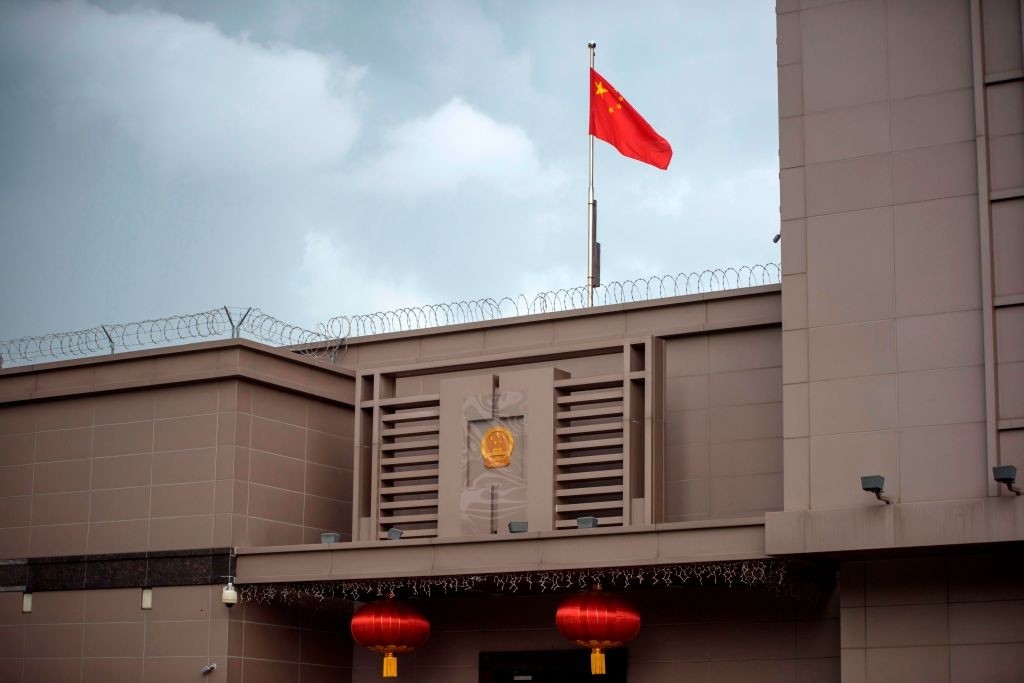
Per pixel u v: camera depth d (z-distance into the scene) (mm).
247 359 32781
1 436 35219
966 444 25688
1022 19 26547
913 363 26391
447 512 31250
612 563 27875
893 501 25922
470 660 32781
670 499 30953
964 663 25891
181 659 31547
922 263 26688
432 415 32438
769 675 29516
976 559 26172
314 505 33906
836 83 28016
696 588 30672
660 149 35938
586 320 33438
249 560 31469
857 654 26766
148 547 32562
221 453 32156
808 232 27750
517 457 30906
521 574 29172
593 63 37000
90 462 33875
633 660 30969
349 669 34250
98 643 32656
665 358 31672
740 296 31703
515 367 32906
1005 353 25688
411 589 32062
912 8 27625
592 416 30766
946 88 27078
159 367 33531
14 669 33562
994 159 26453
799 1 28672
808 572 28000
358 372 33500
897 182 27172
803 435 26969
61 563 33594
